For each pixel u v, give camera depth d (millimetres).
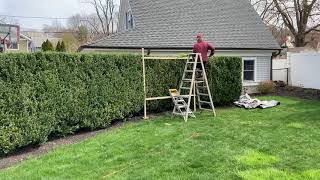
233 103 15375
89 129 10805
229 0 22812
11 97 8070
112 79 11203
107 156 7664
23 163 7434
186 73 13836
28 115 8445
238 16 21984
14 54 8203
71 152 8078
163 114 13125
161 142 8742
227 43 19828
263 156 7266
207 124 10898
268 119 11477
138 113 13016
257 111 13344
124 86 11680
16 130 8180
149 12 19953
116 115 11453
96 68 10625
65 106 9648
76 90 9984
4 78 7969
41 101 8836
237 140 8695
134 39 18078
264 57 20953
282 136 8945
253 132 9531
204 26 20422
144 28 18938
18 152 8484
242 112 13219
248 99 15023
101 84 10797
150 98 12516
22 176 6539
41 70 8906
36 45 63594
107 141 9008
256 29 21594
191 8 21234
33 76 8664
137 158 7465
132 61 12000
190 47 18375
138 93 12281
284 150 7664
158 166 6859
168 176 6270
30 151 8562
